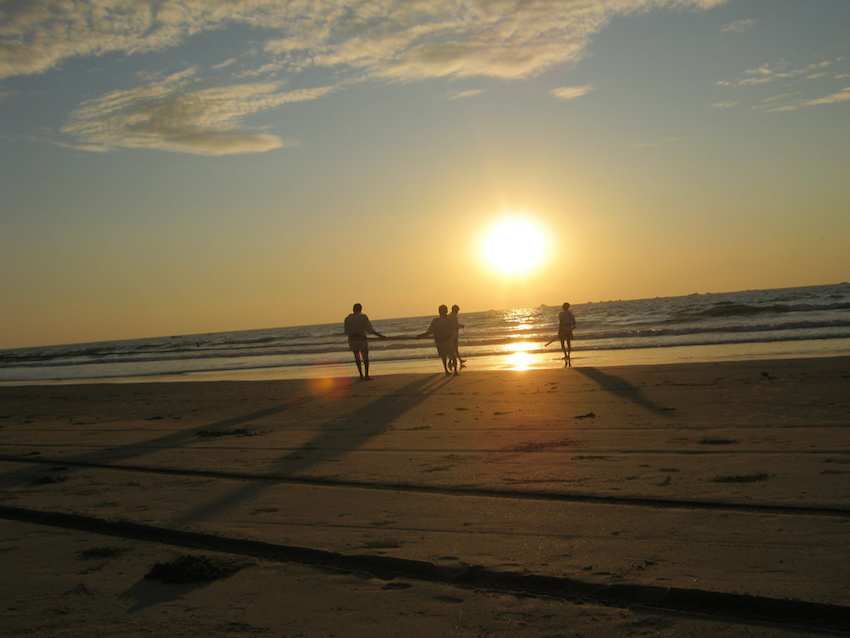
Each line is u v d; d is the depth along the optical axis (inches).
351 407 529.3
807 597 139.3
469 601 153.4
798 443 296.5
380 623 144.8
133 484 297.1
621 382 576.7
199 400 661.3
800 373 542.9
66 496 279.6
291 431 426.9
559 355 1059.3
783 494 218.7
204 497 265.0
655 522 200.1
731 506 211.0
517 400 507.8
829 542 174.1
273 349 1974.7
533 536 194.9
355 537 202.4
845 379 488.4
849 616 132.4
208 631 144.9
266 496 261.0
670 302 5388.8
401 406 516.1
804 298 3073.3
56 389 918.4
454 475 275.9
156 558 196.2
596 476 259.6
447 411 473.4
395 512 228.7
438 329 754.8
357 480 277.6
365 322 756.0
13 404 764.0
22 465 365.7
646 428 359.6
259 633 142.8
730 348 952.3
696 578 154.8
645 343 1160.2
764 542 177.3
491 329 2657.5
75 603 165.0
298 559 188.4
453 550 185.6
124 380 1155.9
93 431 485.1
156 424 502.6
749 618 138.3
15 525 242.4
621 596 151.3
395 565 177.2
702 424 360.8
